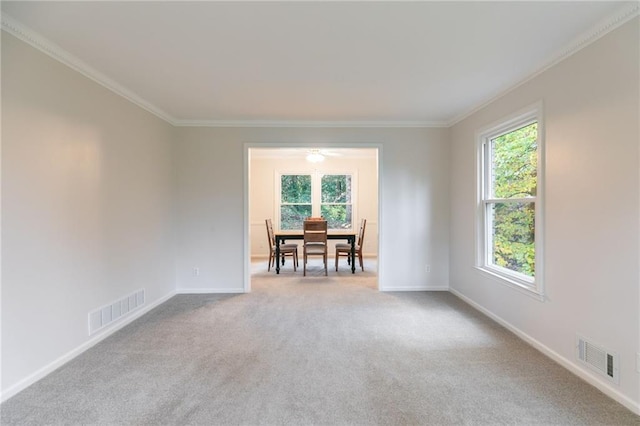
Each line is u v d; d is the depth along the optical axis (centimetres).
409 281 450
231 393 204
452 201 434
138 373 228
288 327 315
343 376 224
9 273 200
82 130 262
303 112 394
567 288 231
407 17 195
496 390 206
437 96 333
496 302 328
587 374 214
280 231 787
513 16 193
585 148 214
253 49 236
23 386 207
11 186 201
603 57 200
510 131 314
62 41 223
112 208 300
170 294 419
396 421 178
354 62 257
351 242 580
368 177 793
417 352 260
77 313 256
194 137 434
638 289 181
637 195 181
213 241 439
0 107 195
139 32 212
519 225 302
